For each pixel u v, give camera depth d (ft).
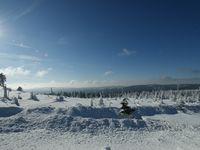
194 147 139.23
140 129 203.72
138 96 568.00
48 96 405.18
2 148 125.18
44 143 140.77
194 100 532.73
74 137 162.40
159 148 138.21
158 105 387.55
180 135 177.17
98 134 176.86
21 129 173.68
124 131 189.78
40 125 188.34
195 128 225.15
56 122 195.31
